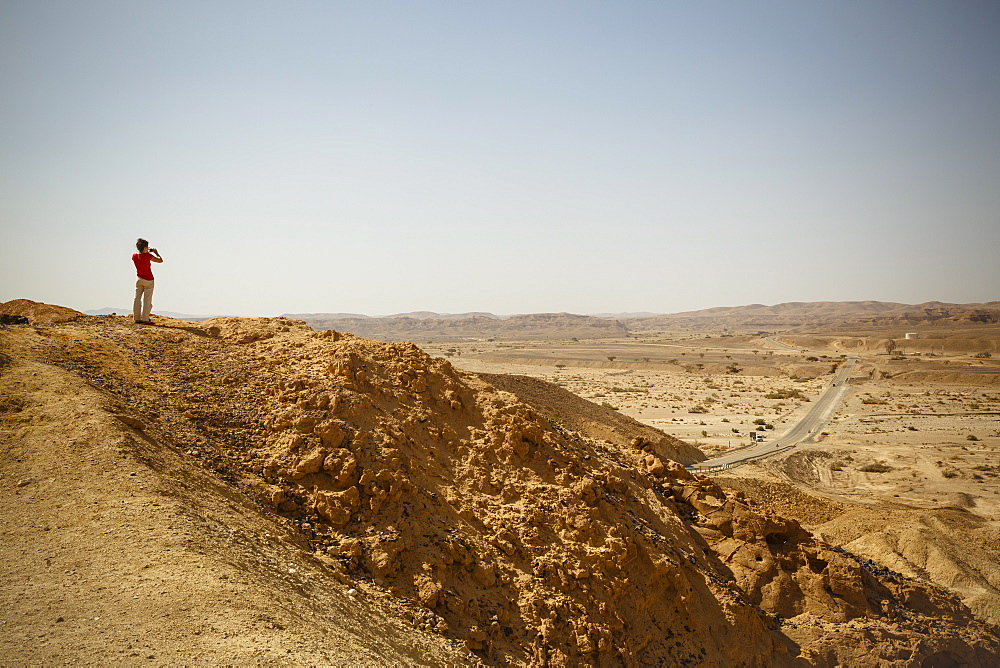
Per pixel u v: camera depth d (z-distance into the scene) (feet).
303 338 65.87
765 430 250.37
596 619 45.57
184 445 43.57
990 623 80.74
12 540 30.37
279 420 48.57
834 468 190.80
